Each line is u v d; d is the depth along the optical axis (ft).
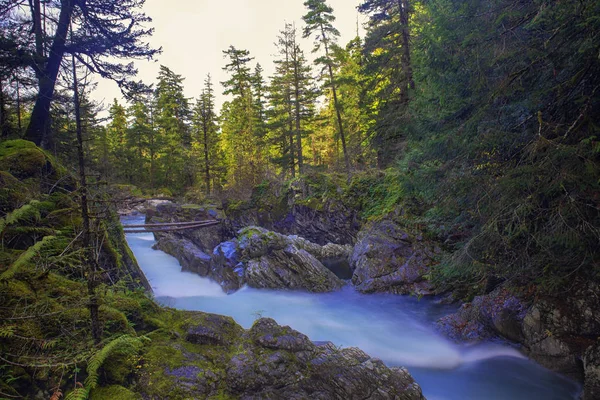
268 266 45.73
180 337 18.49
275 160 105.91
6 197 19.89
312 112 107.14
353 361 18.40
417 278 40.50
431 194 29.91
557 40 19.06
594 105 18.81
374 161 79.71
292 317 35.50
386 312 36.06
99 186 15.28
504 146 22.49
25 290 14.83
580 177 16.80
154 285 49.55
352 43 105.50
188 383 15.33
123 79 44.04
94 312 14.02
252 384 16.01
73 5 38.47
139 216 108.17
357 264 46.50
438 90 28.30
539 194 20.04
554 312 22.41
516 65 21.27
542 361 22.67
